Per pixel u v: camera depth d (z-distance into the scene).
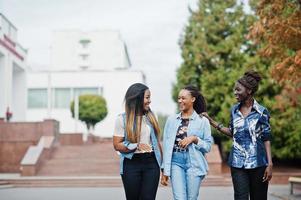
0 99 28.28
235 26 24.19
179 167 5.59
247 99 5.39
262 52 11.82
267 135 5.36
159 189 15.70
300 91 13.88
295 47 11.16
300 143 21.91
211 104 23.61
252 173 5.34
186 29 25.14
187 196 5.63
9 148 24.03
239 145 5.35
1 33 28.42
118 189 16.19
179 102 5.74
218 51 23.89
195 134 5.62
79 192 14.96
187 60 24.83
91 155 23.64
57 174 21.05
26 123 24.20
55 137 24.98
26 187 17.28
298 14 10.80
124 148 5.41
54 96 44.69
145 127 5.48
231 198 12.66
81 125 44.31
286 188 15.74
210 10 24.75
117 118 5.53
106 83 44.75
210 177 18.11
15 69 32.34
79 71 44.78
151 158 5.46
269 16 11.17
